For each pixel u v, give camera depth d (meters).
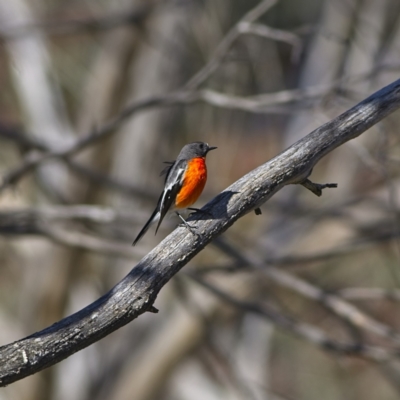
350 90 11.80
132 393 15.73
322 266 17.77
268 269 12.17
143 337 16.11
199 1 15.65
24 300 16.94
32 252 16.61
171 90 16.36
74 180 16.02
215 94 11.88
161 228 13.98
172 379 16.64
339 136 5.96
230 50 12.66
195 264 17.20
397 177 13.73
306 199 16.36
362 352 11.64
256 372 16.81
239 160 17.19
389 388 19.41
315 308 17.34
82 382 16.28
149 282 5.45
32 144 13.44
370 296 12.07
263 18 16.47
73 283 16.61
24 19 15.90
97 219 12.50
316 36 15.10
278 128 16.89
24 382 16.20
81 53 18.06
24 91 16.47
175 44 16.16
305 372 19.83
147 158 16.58
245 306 12.38
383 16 14.12
